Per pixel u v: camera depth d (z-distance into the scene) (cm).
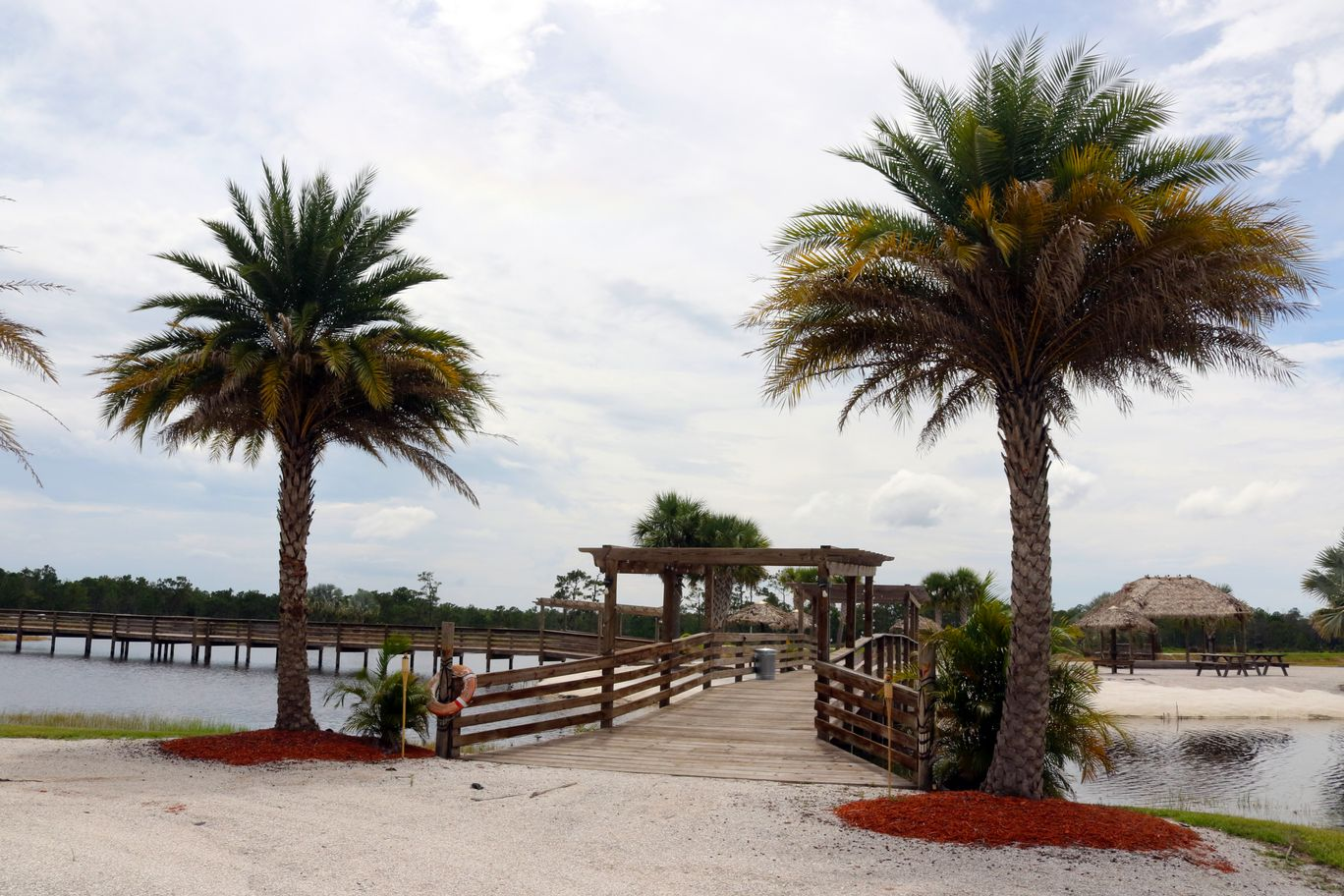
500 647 3706
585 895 679
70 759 1216
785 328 1108
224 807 931
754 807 971
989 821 877
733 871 752
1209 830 938
